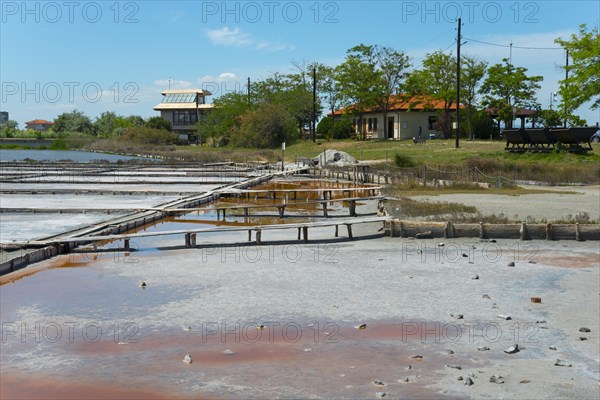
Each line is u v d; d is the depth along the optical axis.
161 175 44.84
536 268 14.48
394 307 11.37
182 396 7.66
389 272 14.16
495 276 13.72
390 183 35.41
